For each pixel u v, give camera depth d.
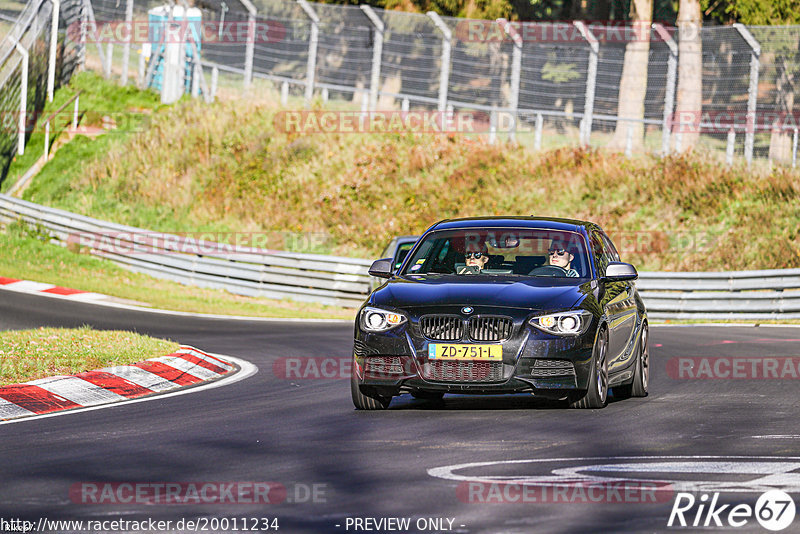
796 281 84.12
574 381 34.81
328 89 132.75
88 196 117.06
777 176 110.81
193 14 132.62
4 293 83.44
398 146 119.56
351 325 75.50
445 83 122.06
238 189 116.19
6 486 24.42
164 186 116.88
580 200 113.25
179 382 45.19
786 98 140.88
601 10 167.88
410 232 111.62
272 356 54.97
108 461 27.48
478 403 38.34
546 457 27.36
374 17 124.00
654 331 72.06
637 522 20.67
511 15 152.75
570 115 119.25
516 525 20.47
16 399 38.38
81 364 43.78
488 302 34.97
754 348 58.44
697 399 39.25
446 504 22.23
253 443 30.12
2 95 124.69
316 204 114.12
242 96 128.25
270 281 93.50
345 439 30.69
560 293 35.81
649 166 115.12
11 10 148.88
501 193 114.75
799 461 26.66
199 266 96.81
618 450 28.34
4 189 121.38
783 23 150.00
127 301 85.31
